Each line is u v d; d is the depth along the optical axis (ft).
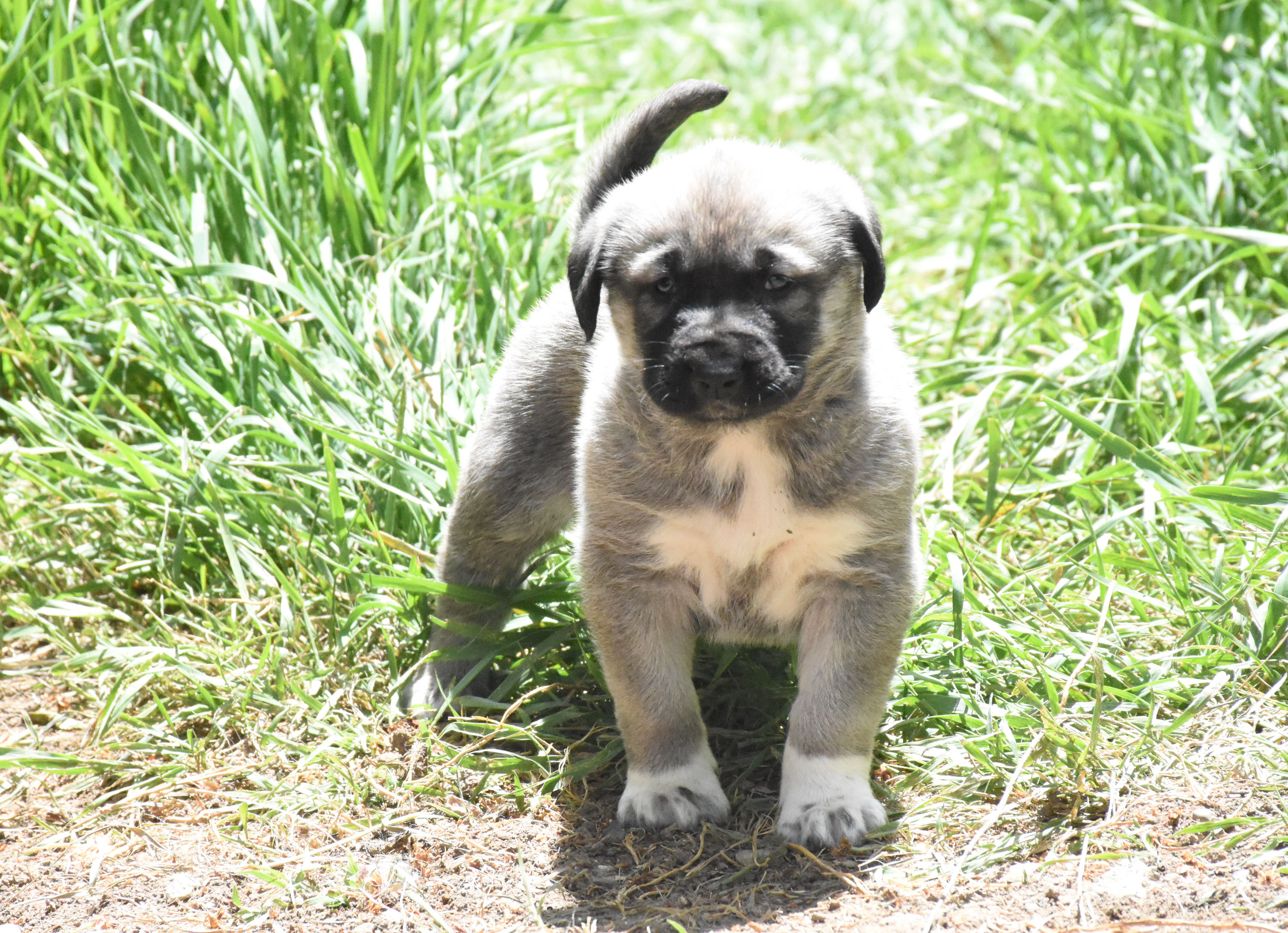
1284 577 20.07
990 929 15.37
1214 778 17.99
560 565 23.77
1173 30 33.81
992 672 20.51
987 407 27.04
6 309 26.94
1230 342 27.73
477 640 21.48
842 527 18.01
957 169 40.40
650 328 17.66
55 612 23.06
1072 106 36.76
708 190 17.52
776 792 19.22
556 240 28.12
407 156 30.01
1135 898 15.71
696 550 18.49
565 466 21.35
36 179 29.12
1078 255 32.22
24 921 16.66
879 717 18.47
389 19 30.04
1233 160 31.94
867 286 18.06
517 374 21.39
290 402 25.13
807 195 17.84
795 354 17.34
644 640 18.66
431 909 16.52
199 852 18.08
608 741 20.35
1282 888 15.64
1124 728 19.27
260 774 19.85
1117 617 21.71
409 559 23.43
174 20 31.09
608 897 16.88
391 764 19.75
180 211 28.35
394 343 26.18
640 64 47.75
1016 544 24.67
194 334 26.25
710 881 17.11
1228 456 26.32
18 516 25.14
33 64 29.89
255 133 27.96
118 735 20.98
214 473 24.20
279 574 22.07
